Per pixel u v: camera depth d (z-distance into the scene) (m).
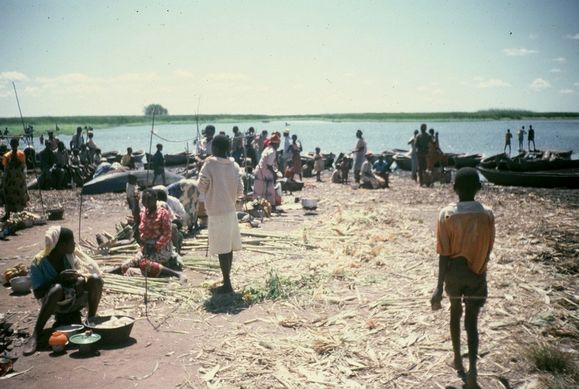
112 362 5.21
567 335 5.61
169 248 8.34
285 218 13.14
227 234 7.21
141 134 108.75
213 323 6.25
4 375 4.93
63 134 101.88
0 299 7.24
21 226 12.14
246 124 196.12
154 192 8.23
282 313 6.55
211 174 7.14
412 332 5.81
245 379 4.85
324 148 51.56
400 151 35.69
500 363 5.01
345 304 6.82
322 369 5.00
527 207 14.62
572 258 8.69
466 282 4.50
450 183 21.23
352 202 15.80
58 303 5.85
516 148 49.81
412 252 9.35
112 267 8.25
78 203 16.19
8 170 12.80
